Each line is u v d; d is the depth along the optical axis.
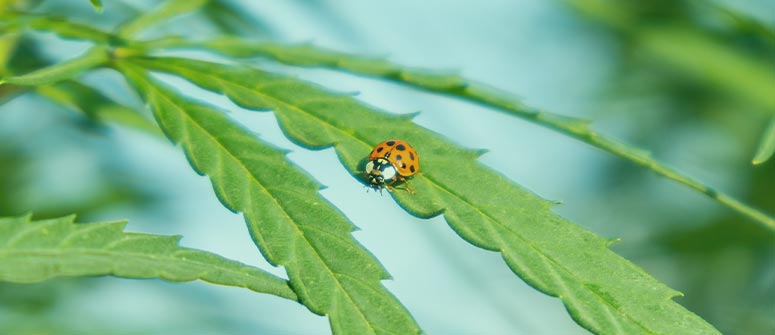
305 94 0.23
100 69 0.23
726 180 0.33
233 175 0.22
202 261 0.21
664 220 0.34
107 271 0.20
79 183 0.29
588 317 0.21
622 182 0.35
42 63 0.26
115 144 0.29
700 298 0.33
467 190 0.22
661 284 0.22
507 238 0.22
